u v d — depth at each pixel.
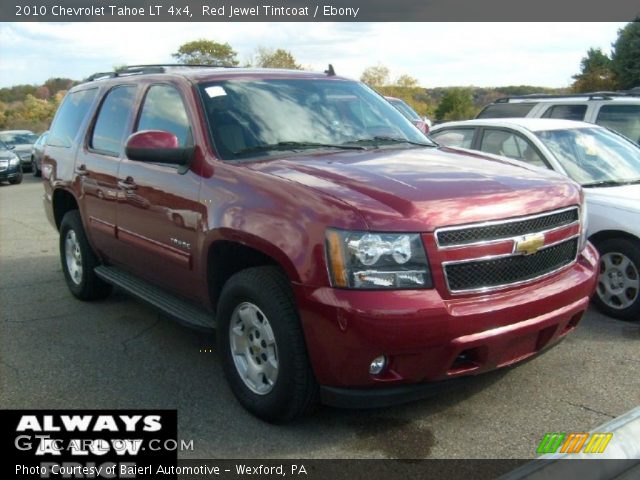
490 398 4.02
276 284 3.57
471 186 3.61
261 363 3.80
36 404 4.12
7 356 4.91
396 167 3.93
